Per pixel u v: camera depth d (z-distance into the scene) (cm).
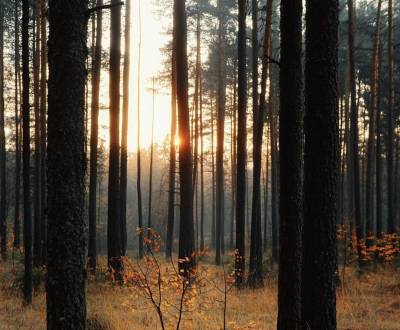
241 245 1472
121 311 995
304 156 605
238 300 1168
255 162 1549
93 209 1725
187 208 1459
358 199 1916
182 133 1481
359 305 1149
